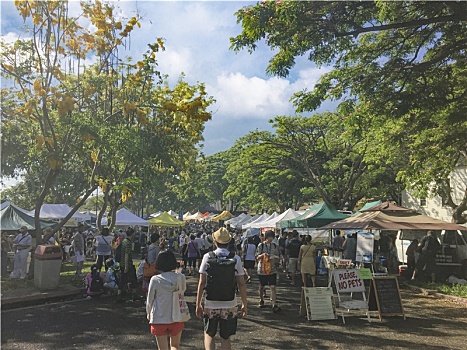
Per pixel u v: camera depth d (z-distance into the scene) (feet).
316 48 34.94
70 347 21.79
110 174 66.95
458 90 41.60
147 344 22.38
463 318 28.96
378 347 21.89
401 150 58.80
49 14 46.42
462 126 43.01
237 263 17.56
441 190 54.19
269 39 31.81
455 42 35.73
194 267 55.26
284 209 139.03
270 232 36.29
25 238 47.01
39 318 28.96
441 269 45.98
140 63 57.00
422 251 46.09
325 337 23.89
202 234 59.67
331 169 93.30
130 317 29.35
